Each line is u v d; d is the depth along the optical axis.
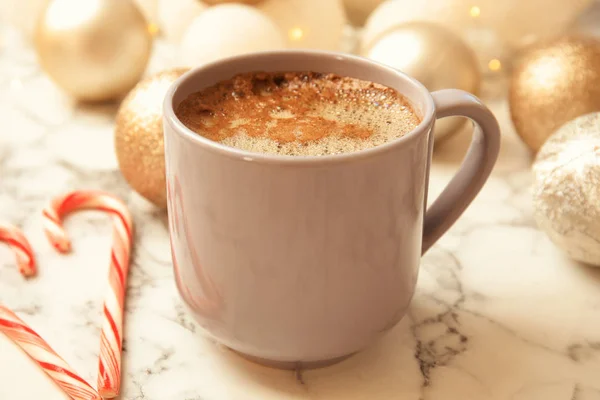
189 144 0.39
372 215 0.39
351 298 0.40
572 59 0.54
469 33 0.64
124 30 0.60
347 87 0.44
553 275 0.49
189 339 0.45
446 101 0.41
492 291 0.48
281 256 0.39
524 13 0.63
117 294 0.46
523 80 0.55
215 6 0.61
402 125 0.42
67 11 0.60
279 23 0.63
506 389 0.43
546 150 0.48
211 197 0.39
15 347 0.44
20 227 0.51
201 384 0.43
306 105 0.44
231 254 0.39
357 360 0.44
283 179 0.38
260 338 0.41
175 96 0.42
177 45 0.67
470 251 0.50
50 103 0.64
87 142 0.59
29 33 0.69
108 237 0.51
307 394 0.42
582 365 0.44
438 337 0.45
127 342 0.44
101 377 0.42
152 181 0.50
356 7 0.70
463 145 0.59
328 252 0.39
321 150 0.41
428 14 0.63
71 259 0.49
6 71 0.68
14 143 0.59
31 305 0.46
